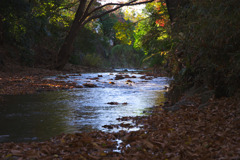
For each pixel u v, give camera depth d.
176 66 8.80
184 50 7.37
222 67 6.30
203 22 5.55
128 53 41.59
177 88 8.64
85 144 4.32
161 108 7.90
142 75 19.31
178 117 5.99
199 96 7.72
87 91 11.82
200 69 7.80
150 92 11.66
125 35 20.03
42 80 14.91
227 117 5.36
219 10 5.34
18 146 4.25
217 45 5.59
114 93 11.24
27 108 7.80
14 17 22.27
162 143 4.10
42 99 9.45
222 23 5.17
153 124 5.61
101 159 3.70
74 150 4.00
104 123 6.05
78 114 7.04
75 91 11.78
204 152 3.62
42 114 7.02
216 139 4.20
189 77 8.53
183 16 7.51
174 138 4.36
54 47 28.14
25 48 24.59
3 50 22.47
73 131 5.41
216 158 3.42
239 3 5.09
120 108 7.90
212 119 5.38
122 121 6.22
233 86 6.64
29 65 23.88
